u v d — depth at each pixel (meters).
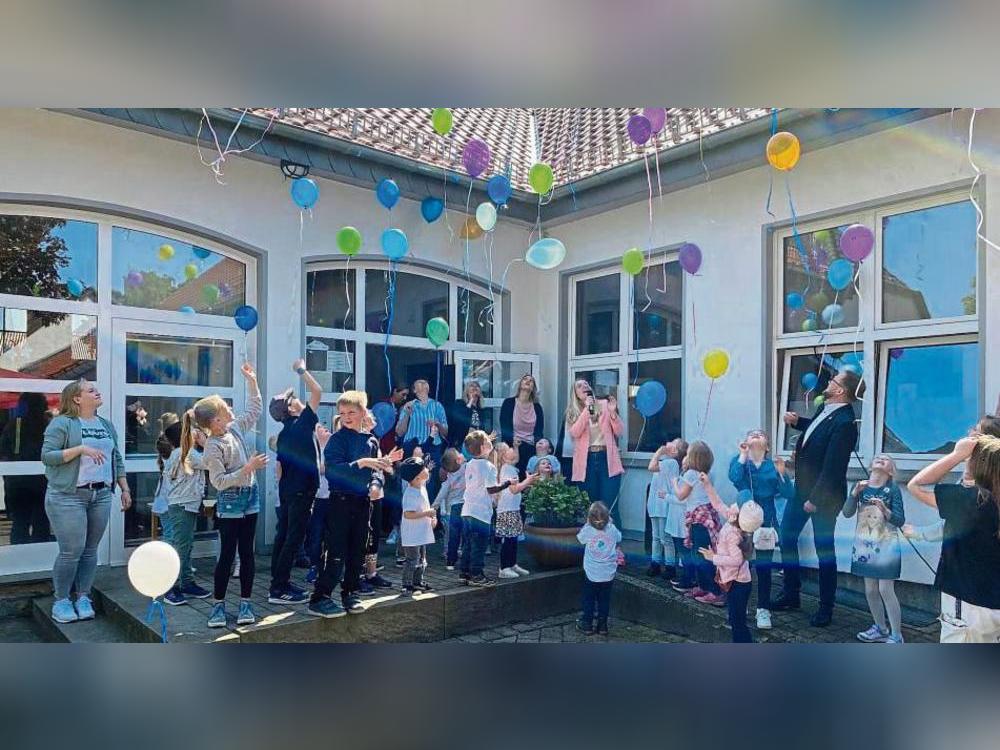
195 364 6.35
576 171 7.75
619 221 7.81
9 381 5.41
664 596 5.52
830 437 4.97
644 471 7.46
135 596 4.94
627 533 7.57
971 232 5.23
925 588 5.22
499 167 7.96
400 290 7.78
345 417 4.68
